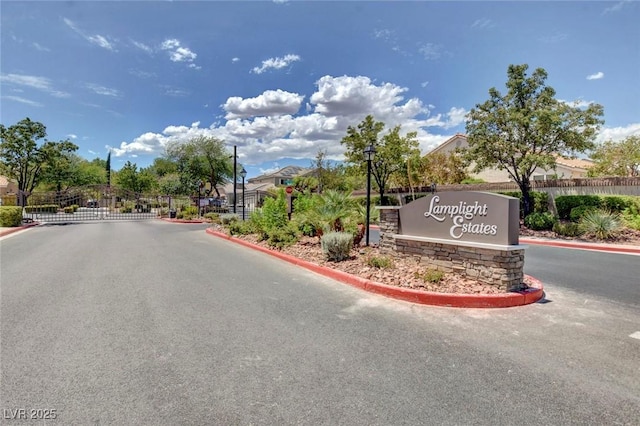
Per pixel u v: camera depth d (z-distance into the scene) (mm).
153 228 18750
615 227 12242
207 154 41531
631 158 22234
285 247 9688
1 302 5004
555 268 7918
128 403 2574
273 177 59938
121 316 4445
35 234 15164
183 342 3658
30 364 3141
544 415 2467
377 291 5559
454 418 2428
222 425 2340
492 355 3396
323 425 2348
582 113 14445
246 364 3191
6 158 24531
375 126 22594
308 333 3928
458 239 5980
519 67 15516
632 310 4809
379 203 23859
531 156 14672
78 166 46719
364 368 3129
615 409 2537
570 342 3709
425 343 3670
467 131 16797
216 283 6238
